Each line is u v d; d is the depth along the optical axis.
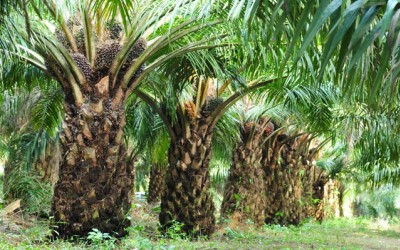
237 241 9.01
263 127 12.30
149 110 10.89
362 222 21.77
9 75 7.90
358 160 14.16
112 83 6.72
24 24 5.54
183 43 7.35
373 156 11.75
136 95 9.06
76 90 6.59
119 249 6.34
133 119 11.28
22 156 11.00
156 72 8.26
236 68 7.94
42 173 11.06
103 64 6.63
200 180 8.79
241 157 12.02
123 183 6.83
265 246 8.60
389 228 18.98
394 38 2.18
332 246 9.50
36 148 11.02
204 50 7.29
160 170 16.70
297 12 3.09
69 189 6.58
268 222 14.61
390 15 2.04
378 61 3.05
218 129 10.42
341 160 18.72
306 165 16.77
